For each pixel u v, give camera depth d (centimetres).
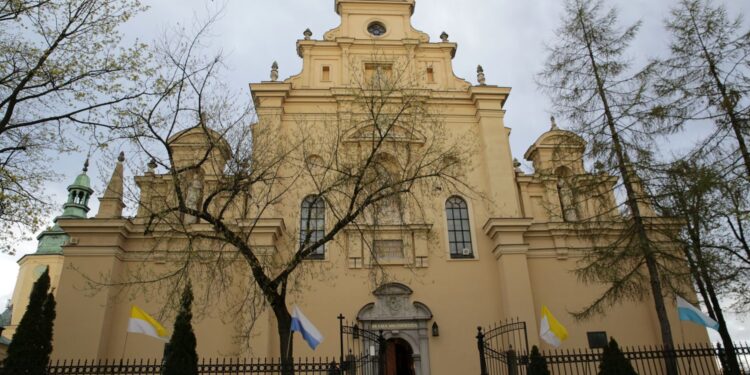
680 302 1769
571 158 2267
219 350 2064
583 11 1938
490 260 2353
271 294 1523
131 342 2083
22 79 1627
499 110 2653
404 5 2962
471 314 2238
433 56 2852
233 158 1645
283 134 2514
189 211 1546
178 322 1485
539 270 2341
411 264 2264
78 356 1975
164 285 2155
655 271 1658
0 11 1587
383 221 2352
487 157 2547
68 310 2042
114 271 2134
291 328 1634
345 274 2259
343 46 2778
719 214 1600
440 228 2400
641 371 2169
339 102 2611
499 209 2434
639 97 1773
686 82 1748
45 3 1628
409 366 2305
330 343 2136
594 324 2244
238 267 2150
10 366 1477
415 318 2184
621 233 1806
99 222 2162
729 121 1659
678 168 1661
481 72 2775
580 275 1888
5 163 1598
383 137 1714
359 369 2053
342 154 2361
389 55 2795
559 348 2181
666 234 1708
